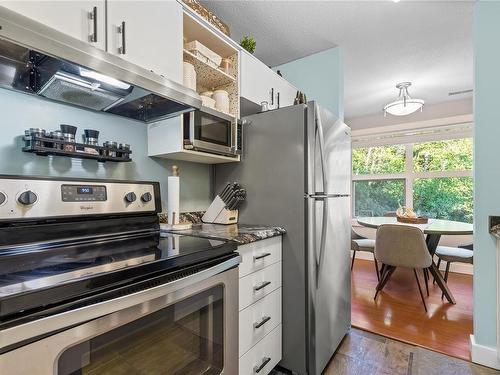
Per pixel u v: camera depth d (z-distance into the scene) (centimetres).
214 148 157
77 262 79
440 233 262
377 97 373
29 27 79
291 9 198
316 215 155
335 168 182
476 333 172
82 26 104
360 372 162
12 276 65
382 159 452
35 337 56
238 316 117
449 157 399
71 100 125
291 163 160
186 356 91
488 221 169
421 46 246
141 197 136
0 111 107
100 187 122
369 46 246
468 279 338
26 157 113
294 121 160
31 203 99
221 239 120
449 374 160
